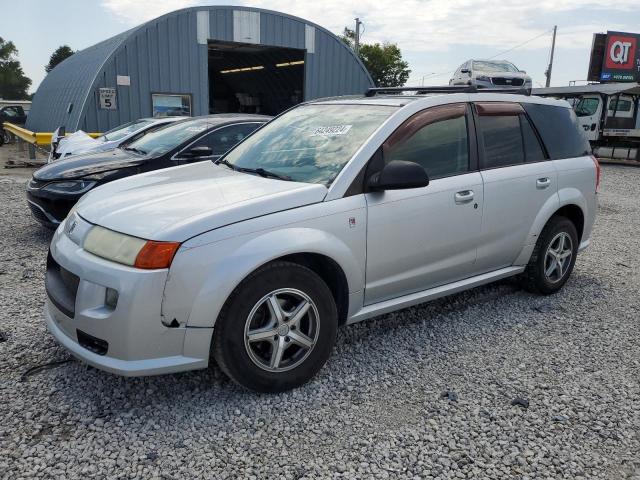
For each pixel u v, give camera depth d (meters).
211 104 34.41
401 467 2.67
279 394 3.28
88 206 3.51
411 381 3.49
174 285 2.85
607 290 5.32
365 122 3.88
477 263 4.32
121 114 17.12
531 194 4.58
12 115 27.83
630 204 10.99
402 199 3.68
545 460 2.75
